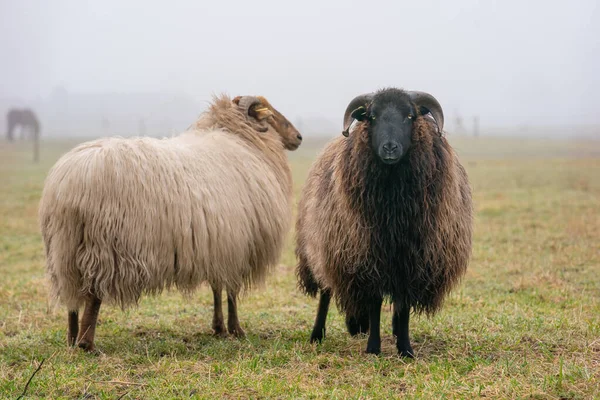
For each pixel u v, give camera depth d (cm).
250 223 746
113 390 538
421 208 634
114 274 644
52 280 680
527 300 912
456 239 666
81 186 637
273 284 1079
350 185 644
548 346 652
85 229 637
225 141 774
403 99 631
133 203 645
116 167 645
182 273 682
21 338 741
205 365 602
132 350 677
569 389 510
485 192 2317
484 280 1064
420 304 670
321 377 574
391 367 601
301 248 775
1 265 1276
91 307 656
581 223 1545
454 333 732
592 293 949
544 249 1312
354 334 748
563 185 2475
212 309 916
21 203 2180
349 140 661
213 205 698
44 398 522
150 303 945
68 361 624
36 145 4353
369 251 642
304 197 773
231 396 521
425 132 633
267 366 601
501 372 561
